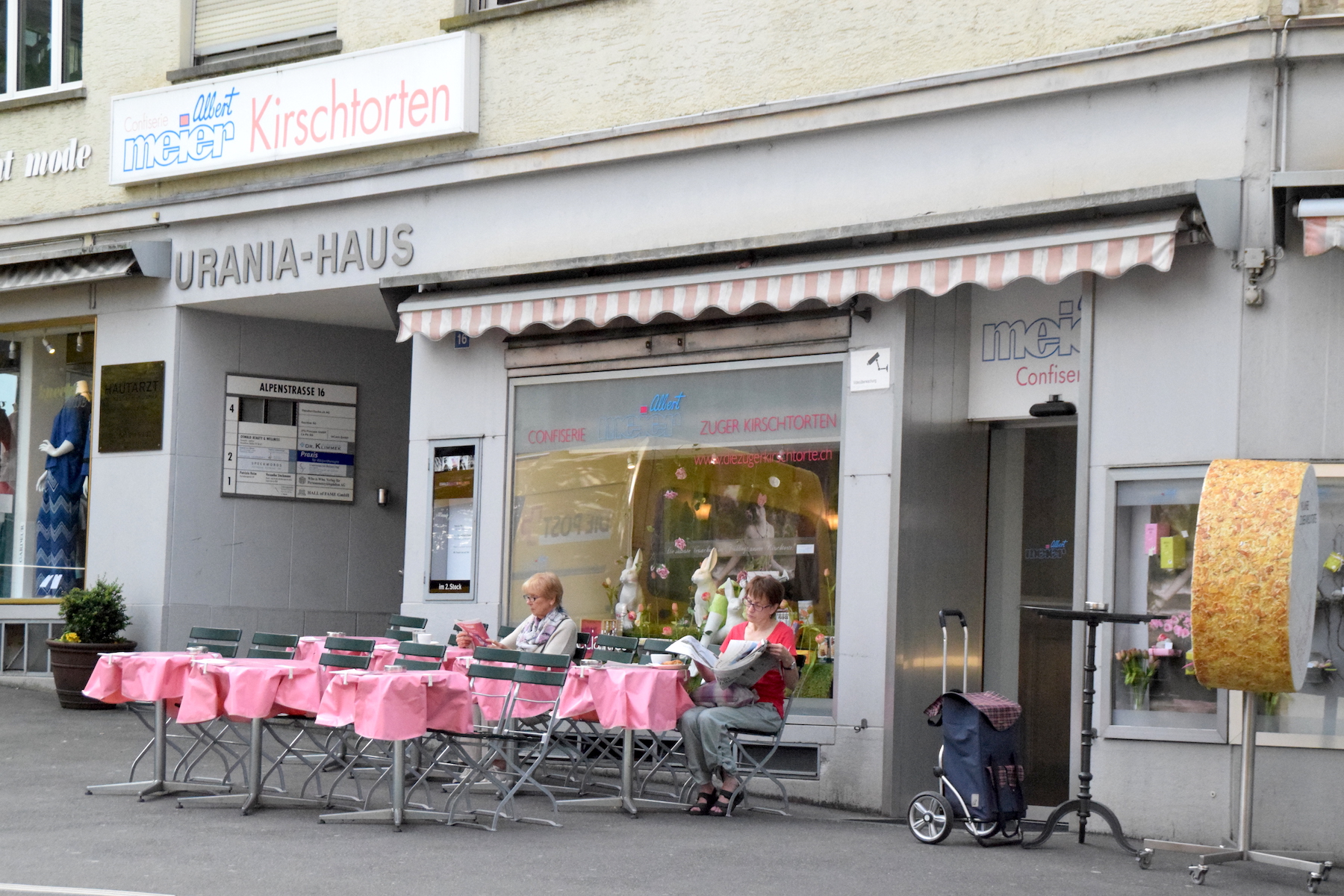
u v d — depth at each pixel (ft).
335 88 44.27
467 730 29.63
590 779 35.94
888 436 34.91
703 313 38.58
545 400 41.45
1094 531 32.45
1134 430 32.07
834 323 35.99
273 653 35.53
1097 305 32.68
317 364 50.78
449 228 42.63
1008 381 35.91
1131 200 31.17
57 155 50.85
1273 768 30.14
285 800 31.17
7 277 49.70
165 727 32.58
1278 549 25.76
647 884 24.09
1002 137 33.99
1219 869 27.84
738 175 37.83
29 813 29.60
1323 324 30.17
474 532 42.32
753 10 37.93
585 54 40.63
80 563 50.52
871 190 35.78
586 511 40.42
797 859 26.94
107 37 50.03
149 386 48.47
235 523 48.98
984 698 30.07
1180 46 31.37
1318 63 30.45
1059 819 30.45
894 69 35.68
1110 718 31.89
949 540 36.01
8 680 51.16
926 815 29.71
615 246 39.73
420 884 23.52
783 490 36.91
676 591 38.65
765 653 32.78
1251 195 30.60
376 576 51.75
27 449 52.16
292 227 45.57
